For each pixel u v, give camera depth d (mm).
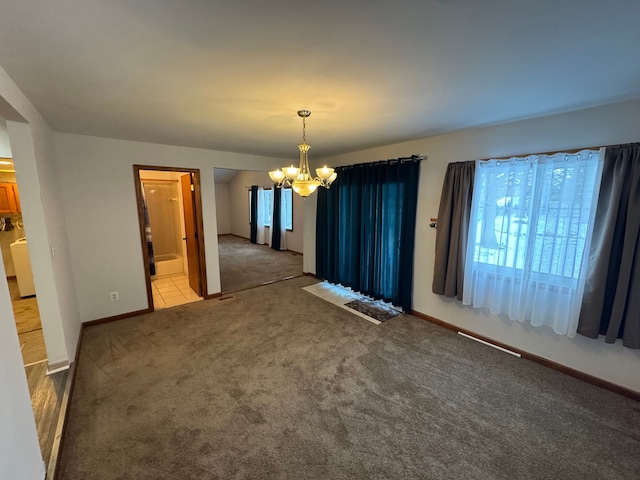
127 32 1223
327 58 1465
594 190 2178
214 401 2117
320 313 3758
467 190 2955
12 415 1173
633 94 1949
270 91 1889
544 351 2615
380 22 1159
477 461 1654
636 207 2016
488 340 2992
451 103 2135
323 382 2346
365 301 4195
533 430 1877
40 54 1398
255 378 2393
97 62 1489
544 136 2465
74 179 3123
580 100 2066
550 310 2514
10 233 4738
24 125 2082
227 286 4910
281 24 1173
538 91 1903
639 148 1985
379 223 3910
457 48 1371
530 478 1558
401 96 1984
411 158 3449
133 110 2270
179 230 5777
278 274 5707
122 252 3502
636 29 1195
